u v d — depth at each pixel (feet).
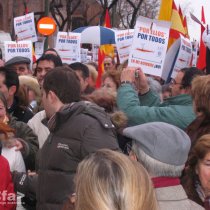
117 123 13.16
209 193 10.19
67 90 11.76
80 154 11.02
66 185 11.03
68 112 11.13
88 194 6.09
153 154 8.46
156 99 15.65
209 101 11.41
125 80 14.49
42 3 120.98
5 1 127.03
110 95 15.69
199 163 10.16
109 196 6.04
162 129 8.70
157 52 17.03
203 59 23.84
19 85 17.80
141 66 17.10
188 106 13.74
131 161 6.45
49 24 46.52
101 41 41.81
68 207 8.05
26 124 15.26
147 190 6.19
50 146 11.35
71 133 11.07
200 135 11.44
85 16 96.78
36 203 12.51
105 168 6.23
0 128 13.00
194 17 24.70
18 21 37.60
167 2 21.44
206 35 21.72
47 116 13.03
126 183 6.11
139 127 8.84
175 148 8.48
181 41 21.02
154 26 16.99
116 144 11.15
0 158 11.18
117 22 100.78
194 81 11.92
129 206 6.00
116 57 36.06
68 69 12.14
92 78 22.89
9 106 17.28
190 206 8.35
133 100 13.93
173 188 8.41
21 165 13.15
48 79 11.86
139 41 17.06
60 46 31.76
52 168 11.25
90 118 11.13
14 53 31.71
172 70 21.27
